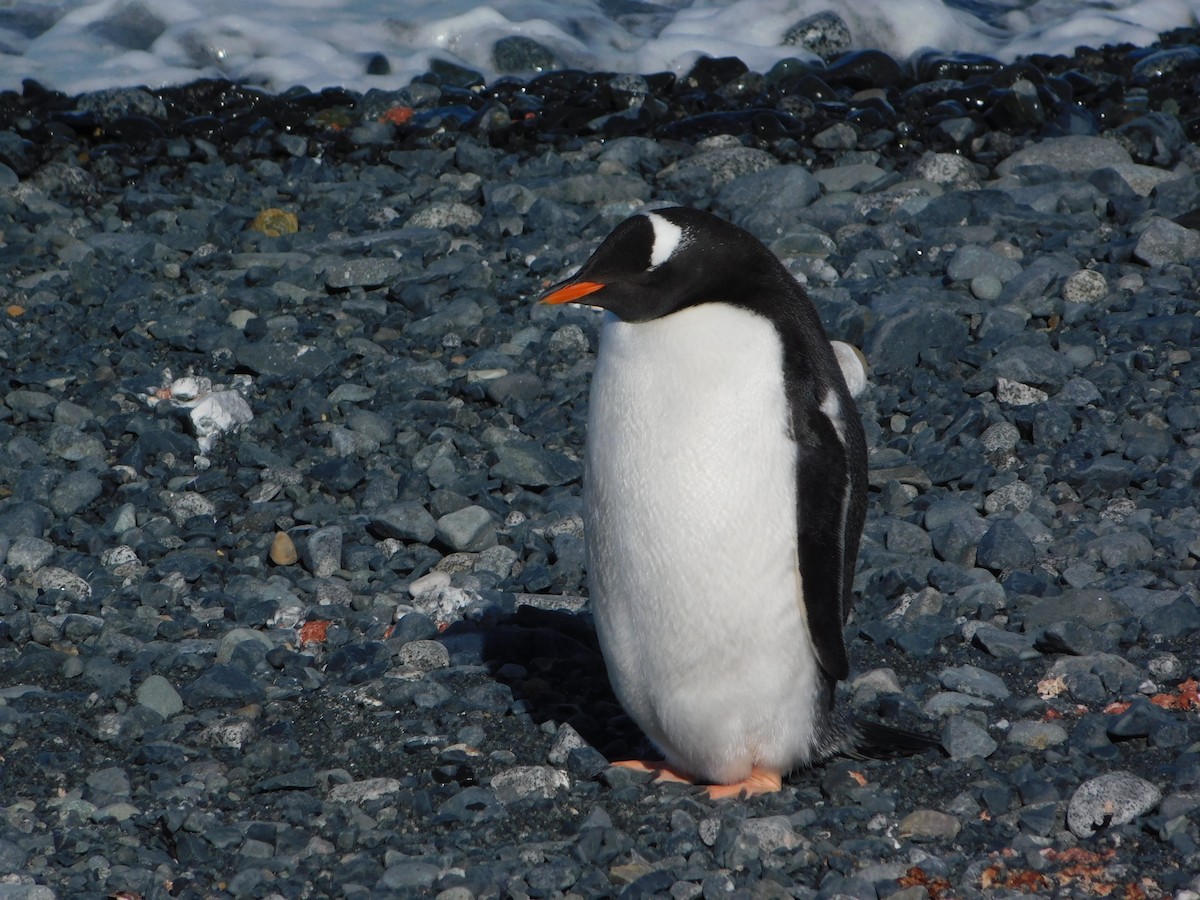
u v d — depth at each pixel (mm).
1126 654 9758
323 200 20125
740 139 22062
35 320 16672
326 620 10781
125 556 11891
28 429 14367
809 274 16953
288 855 7770
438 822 8055
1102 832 7672
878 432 13508
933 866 7328
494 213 19406
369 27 26344
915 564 11141
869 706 9273
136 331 16109
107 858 7742
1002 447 13016
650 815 8023
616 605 8180
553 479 12930
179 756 8828
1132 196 18672
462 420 14148
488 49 25938
